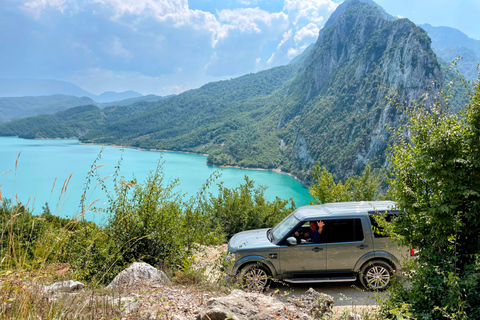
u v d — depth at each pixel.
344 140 168.38
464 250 3.82
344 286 6.24
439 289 3.52
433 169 3.72
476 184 3.63
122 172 139.12
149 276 4.81
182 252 6.41
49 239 2.73
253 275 5.94
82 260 5.04
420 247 4.13
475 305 3.31
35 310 2.36
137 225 6.02
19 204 2.62
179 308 3.49
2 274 2.50
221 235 10.50
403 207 4.10
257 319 3.14
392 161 4.34
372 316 4.04
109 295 3.54
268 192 123.75
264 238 6.47
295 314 3.61
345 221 6.15
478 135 3.60
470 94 3.85
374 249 6.01
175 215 6.52
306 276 6.01
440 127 3.83
